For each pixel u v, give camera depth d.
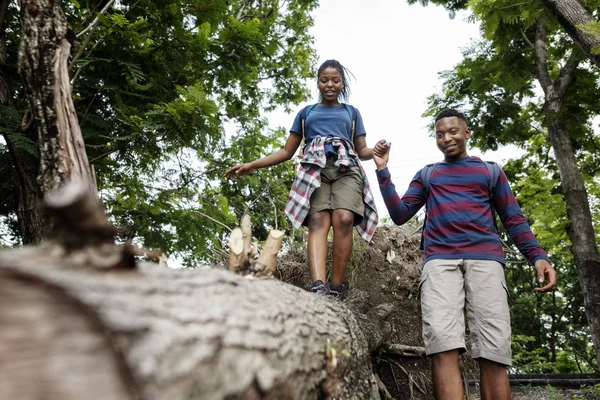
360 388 2.07
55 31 2.03
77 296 0.72
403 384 3.30
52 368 0.65
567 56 9.61
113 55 4.12
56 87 2.00
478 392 3.58
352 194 2.79
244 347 1.02
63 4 4.55
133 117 4.06
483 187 2.58
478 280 2.37
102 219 0.96
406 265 3.74
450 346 2.24
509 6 5.23
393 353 3.27
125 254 0.98
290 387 1.21
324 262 2.65
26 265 0.77
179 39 4.93
